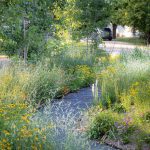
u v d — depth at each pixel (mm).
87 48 18000
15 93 8609
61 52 14992
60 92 10898
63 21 14352
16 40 12680
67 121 7316
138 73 11477
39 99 9625
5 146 5242
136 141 7117
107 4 18703
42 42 13680
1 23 10703
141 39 39625
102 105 9195
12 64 11586
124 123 7605
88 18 18422
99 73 13000
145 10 37406
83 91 11906
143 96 8906
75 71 13453
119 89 10102
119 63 14539
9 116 5895
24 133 5453
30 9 11961
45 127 5887
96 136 7562
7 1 9438
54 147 5617
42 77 10602
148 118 8156
